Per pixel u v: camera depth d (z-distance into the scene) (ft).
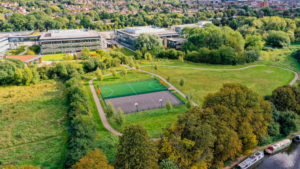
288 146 237.86
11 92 351.46
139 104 312.91
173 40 635.25
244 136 200.54
